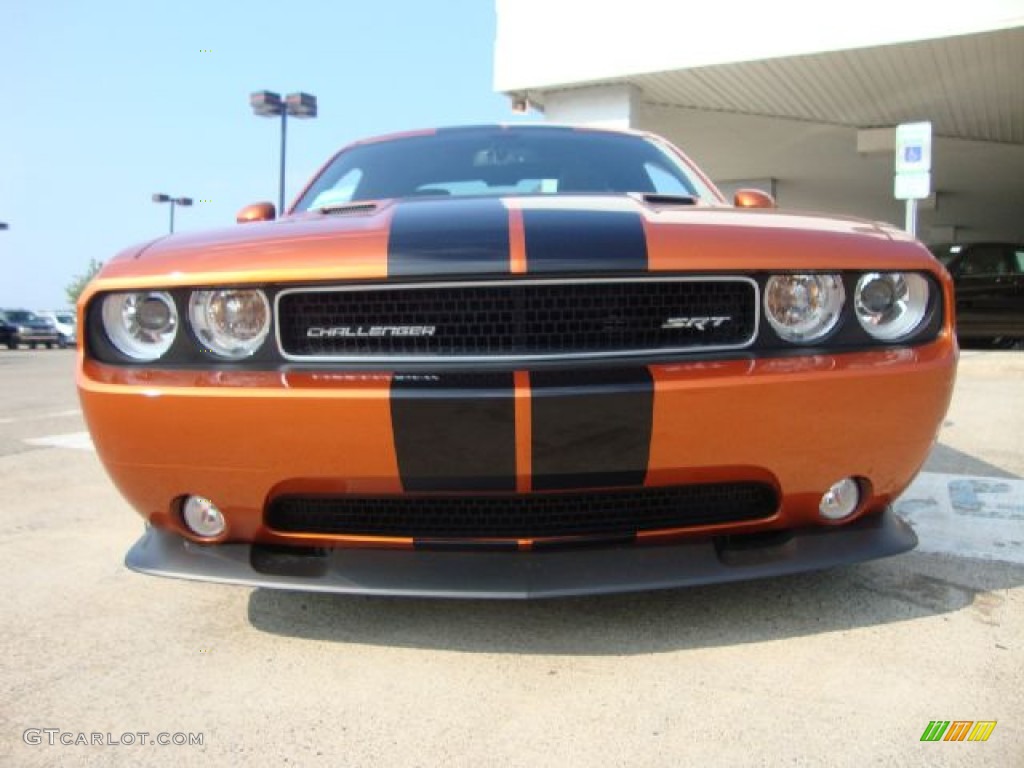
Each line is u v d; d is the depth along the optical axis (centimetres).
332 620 208
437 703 167
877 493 186
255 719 164
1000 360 766
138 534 300
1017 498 314
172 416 171
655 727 157
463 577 178
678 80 1047
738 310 176
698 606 209
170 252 186
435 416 163
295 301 174
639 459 167
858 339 179
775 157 1648
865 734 153
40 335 3142
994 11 880
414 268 167
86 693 176
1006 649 185
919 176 709
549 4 1038
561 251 169
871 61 986
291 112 1279
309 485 172
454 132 315
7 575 253
